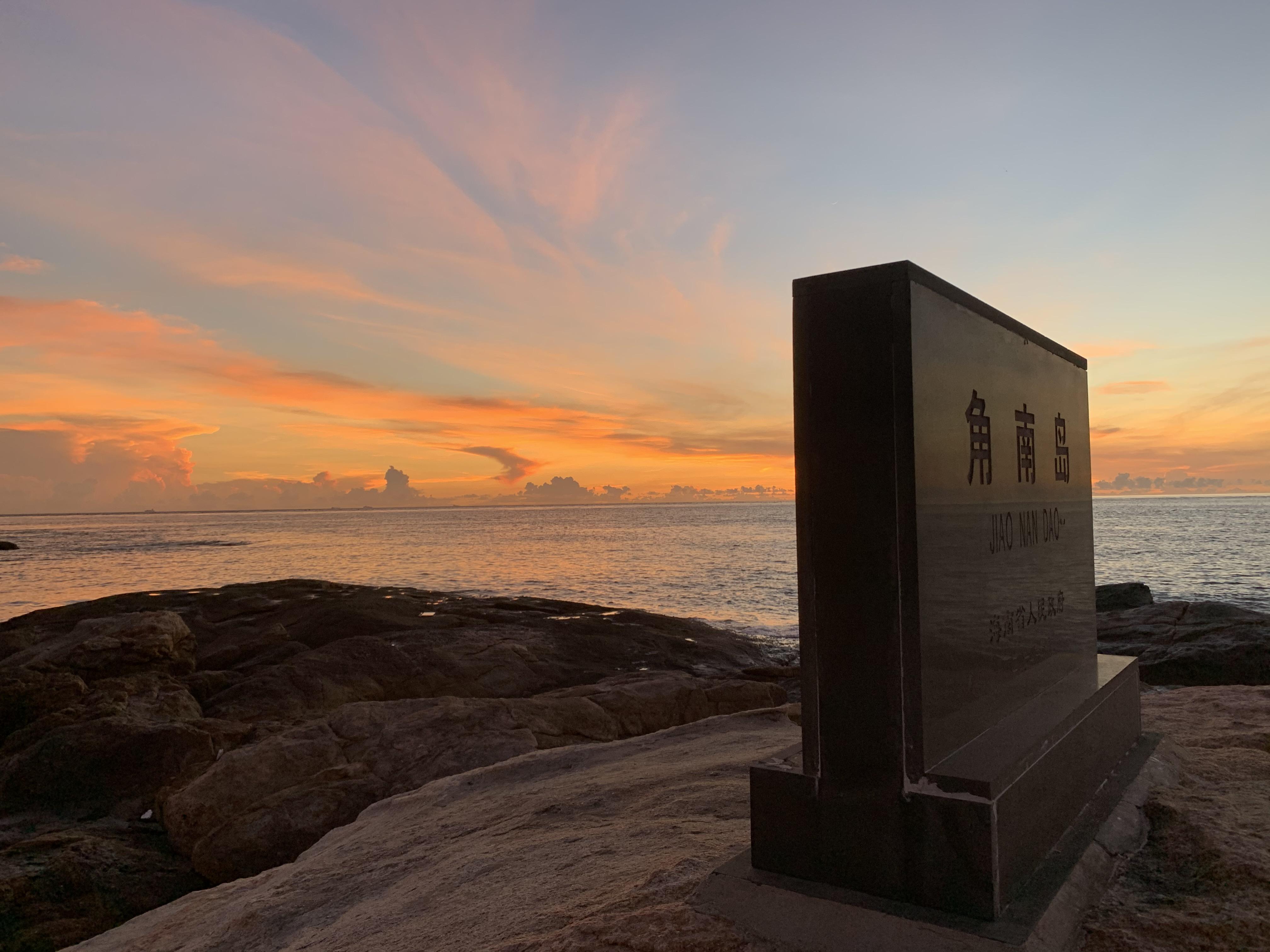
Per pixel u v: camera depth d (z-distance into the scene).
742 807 3.82
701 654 16.45
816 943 2.23
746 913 2.41
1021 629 3.26
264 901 4.16
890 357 2.49
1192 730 4.27
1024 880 2.48
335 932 3.47
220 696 12.19
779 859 2.61
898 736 2.43
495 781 5.59
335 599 20.00
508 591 38.31
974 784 2.31
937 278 2.69
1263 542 60.09
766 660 16.81
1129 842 2.87
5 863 6.55
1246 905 2.32
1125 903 2.46
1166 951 2.15
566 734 8.98
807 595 2.60
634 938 2.35
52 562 63.38
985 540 2.97
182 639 13.53
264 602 20.22
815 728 2.56
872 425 2.51
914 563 2.43
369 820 5.45
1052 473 3.77
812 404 2.61
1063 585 3.79
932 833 2.36
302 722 11.41
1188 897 2.46
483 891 3.34
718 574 46.31
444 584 42.47
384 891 3.91
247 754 7.80
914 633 2.43
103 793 8.39
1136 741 3.89
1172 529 82.75
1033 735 2.77
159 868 6.87
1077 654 3.90
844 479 2.55
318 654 13.41
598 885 3.01
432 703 9.05
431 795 5.59
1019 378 3.42
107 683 11.38
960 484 2.79
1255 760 3.66
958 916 2.30
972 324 2.97
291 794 7.16
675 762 5.13
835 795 2.52
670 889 2.66
